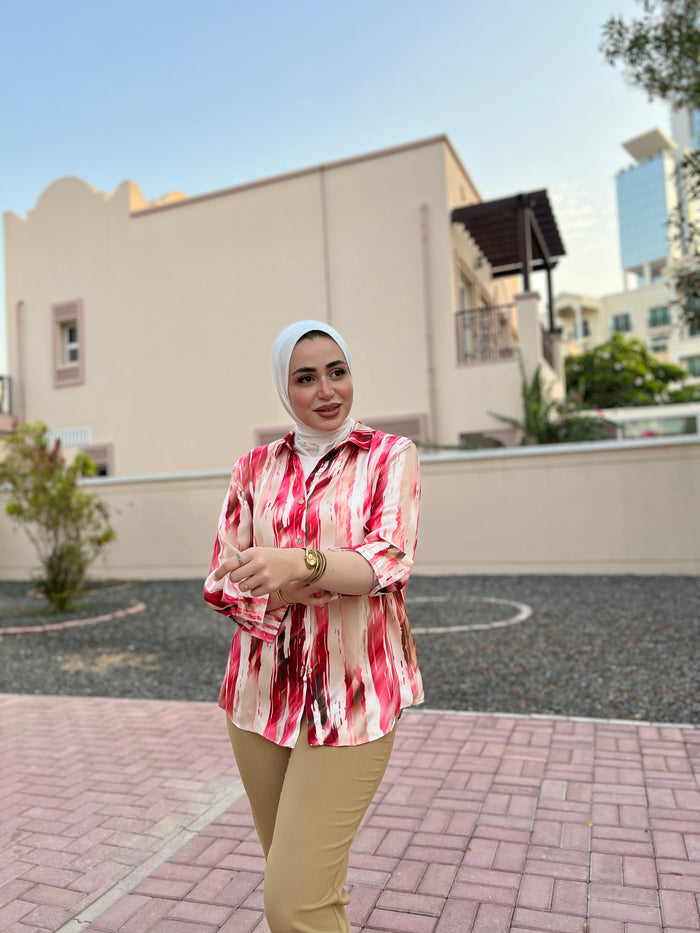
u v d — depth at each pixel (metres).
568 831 2.88
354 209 14.34
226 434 15.38
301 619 1.61
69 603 9.27
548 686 4.93
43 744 4.25
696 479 8.98
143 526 11.78
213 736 4.30
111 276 16.50
